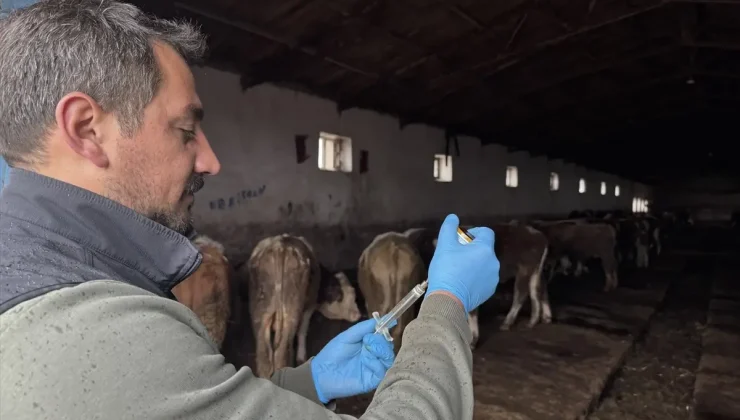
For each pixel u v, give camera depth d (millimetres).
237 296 4383
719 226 22484
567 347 5090
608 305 7035
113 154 623
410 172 8883
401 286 4180
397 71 6648
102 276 585
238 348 4312
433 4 5230
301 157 6656
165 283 687
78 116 592
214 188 5559
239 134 5812
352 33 5449
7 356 482
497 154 11906
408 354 718
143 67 626
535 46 6422
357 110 7625
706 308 7254
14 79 597
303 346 4406
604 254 8109
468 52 6480
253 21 4785
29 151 618
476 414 3523
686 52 8062
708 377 4266
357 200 7684
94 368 488
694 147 18703
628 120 12594
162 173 664
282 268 3572
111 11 646
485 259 908
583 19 6051
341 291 4789
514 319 5793
